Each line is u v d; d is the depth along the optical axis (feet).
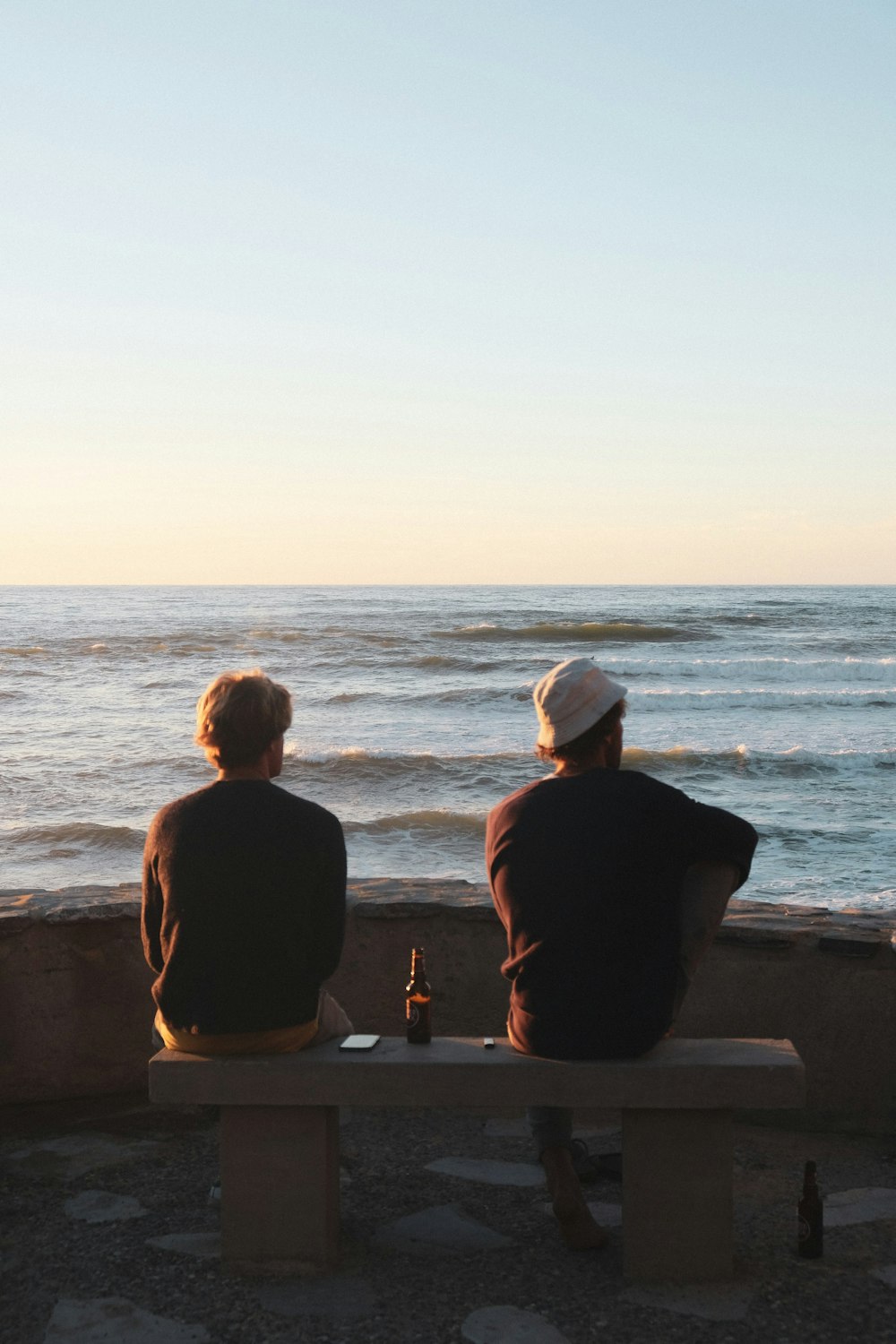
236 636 158.92
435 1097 8.88
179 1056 9.20
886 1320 8.21
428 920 13.21
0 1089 12.76
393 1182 10.98
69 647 144.56
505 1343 7.89
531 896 9.12
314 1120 9.05
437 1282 8.86
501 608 248.11
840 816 50.88
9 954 12.74
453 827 48.26
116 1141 11.94
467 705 91.50
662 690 100.27
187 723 81.46
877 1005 12.05
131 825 48.67
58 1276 8.96
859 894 36.86
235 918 9.10
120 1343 7.95
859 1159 11.47
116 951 13.01
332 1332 8.05
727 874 9.30
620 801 9.10
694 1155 8.81
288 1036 9.29
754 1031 12.41
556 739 9.55
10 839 45.52
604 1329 8.09
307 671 117.80
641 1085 8.68
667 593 420.36
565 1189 9.43
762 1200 10.43
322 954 9.36
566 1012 8.93
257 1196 9.09
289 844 9.17
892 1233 9.69
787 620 200.75
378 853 43.96
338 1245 9.39
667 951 8.99
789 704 92.73
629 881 8.91
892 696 93.50
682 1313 8.32
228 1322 8.21
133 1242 9.55
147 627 187.01
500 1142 12.09
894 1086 12.03
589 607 251.39
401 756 64.03
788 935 12.28
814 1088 12.25
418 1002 9.64
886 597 362.12
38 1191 10.66
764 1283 8.77
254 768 9.64
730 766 63.52
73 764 63.87
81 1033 12.96
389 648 143.64
